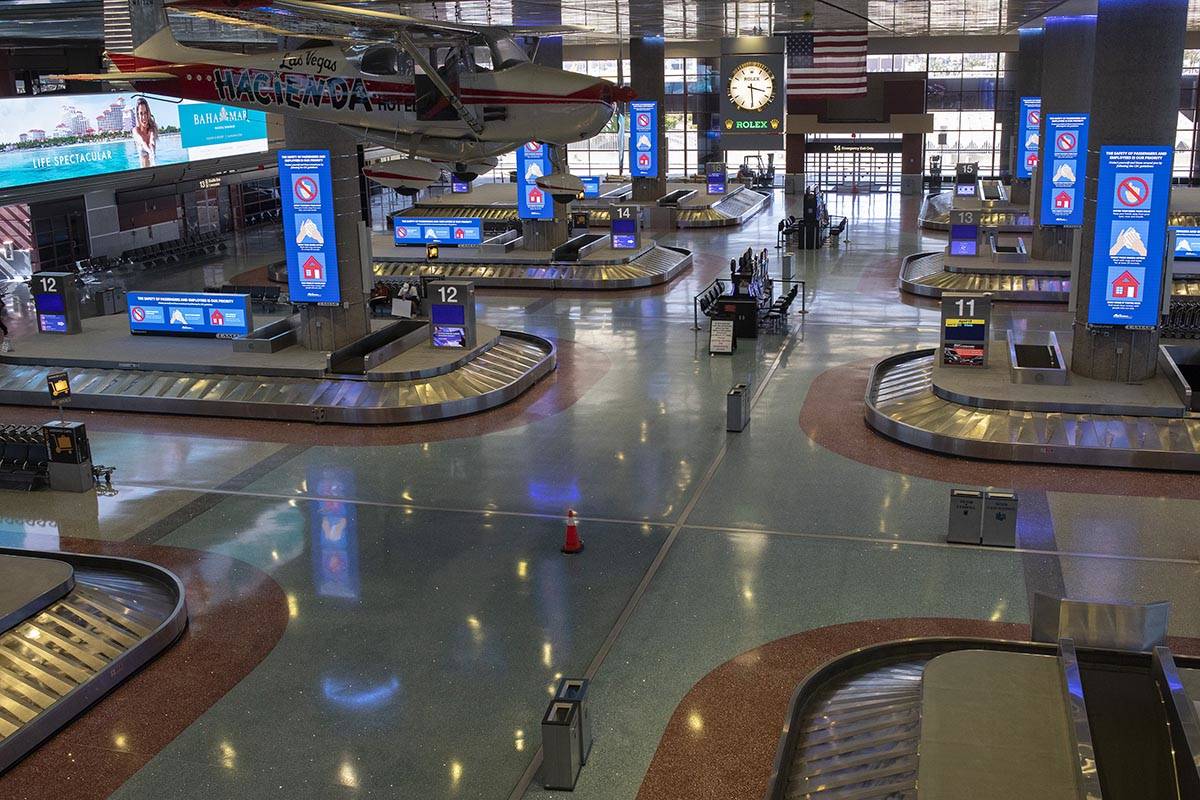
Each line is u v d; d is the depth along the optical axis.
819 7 30.81
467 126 14.17
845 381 21.67
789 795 8.97
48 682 10.95
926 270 32.31
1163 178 17.39
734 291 26.16
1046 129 29.89
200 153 35.75
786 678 11.02
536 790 9.40
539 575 13.52
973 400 17.88
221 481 16.97
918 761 8.45
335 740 10.20
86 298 28.86
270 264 38.22
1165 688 8.93
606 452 17.92
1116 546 13.91
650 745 9.98
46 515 15.68
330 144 20.95
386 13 12.17
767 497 15.84
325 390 20.23
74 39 35.72
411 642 11.95
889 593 12.81
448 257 34.41
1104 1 17.33
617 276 32.38
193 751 10.09
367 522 15.25
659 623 12.24
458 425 19.55
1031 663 9.49
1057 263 30.80
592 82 14.05
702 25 38.12
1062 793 7.76
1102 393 17.83
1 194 26.81
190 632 12.28
